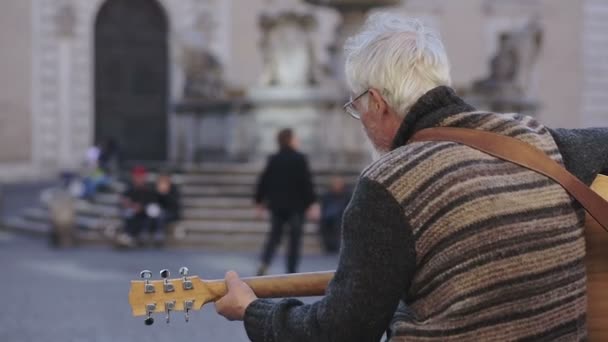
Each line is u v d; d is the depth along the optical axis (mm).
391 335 3238
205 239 20594
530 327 3150
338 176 21109
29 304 13227
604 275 3445
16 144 41188
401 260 3131
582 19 46750
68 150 41688
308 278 3695
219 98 24859
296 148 15680
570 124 46719
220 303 3562
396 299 3160
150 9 42688
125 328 11344
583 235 3416
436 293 3143
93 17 41938
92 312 12555
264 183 15406
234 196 21766
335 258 18750
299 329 3275
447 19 45844
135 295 3512
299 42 24109
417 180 3168
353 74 3439
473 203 3143
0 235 24969
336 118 23094
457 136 3289
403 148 3273
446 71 3406
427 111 3350
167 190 20812
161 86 42688
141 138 42438
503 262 3123
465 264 3115
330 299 3199
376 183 3176
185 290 3549
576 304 3287
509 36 24812
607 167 3682
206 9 43312
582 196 3312
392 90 3363
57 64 41688
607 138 3721
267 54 24328
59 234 21469
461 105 3385
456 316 3109
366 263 3135
